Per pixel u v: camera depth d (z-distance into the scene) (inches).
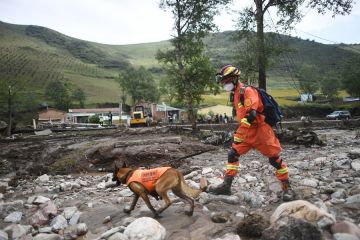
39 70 7721.5
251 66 848.9
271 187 260.8
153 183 216.1
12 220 245.0
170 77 1125.7
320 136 650.8
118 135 958.4
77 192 335.3
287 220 161.9
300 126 1355.8
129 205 248.2
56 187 360.8
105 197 292.8
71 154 555.5
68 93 5108.3
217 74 230.5
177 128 985.5
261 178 302.4
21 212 260.2
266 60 840.3
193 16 1046.4
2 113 2198.6
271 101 221.9
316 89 4375.0
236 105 226.5
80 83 7017.7
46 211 249.1
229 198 230.8
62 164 511.8
